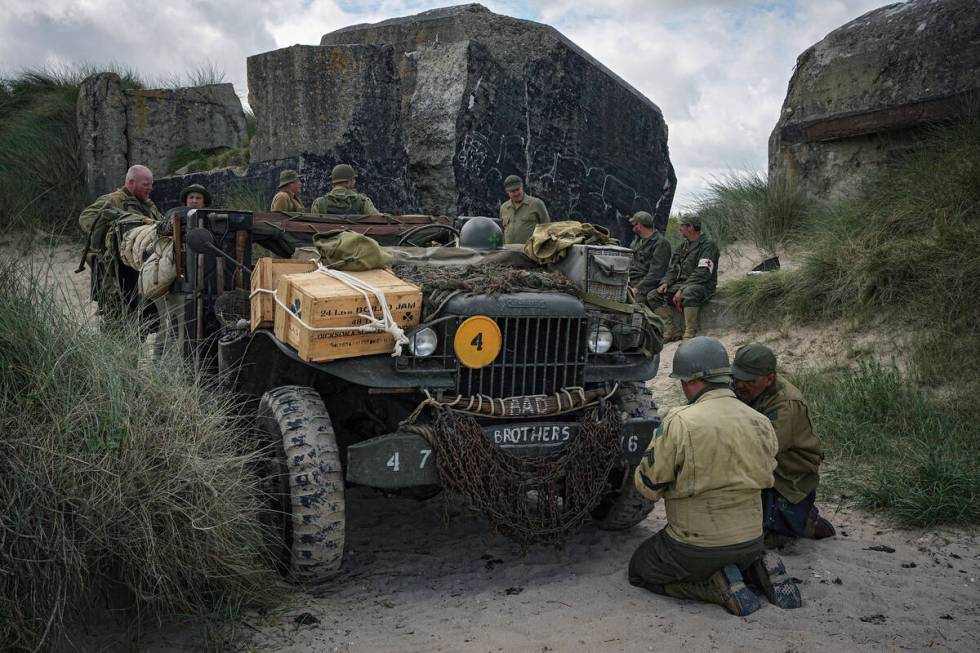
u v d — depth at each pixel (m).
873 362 6.37
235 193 10.34
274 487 3.51
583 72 11.06
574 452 3.72
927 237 7.37
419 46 10.95
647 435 3.95
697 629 3.13
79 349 3.21
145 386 3.33
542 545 4.21
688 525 3.35
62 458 2.87
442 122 10.28
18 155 11.00
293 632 3.15
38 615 2.78
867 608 3.35
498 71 10.52
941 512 4.41
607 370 3.92
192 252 4.63
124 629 3.08
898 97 9.12
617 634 3.09
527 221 8.15
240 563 3.26
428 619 3.29
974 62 8.59
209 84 11.93
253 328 3.95
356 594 3.58
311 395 3.68
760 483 3.34
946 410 5.67
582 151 11.13
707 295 8.55
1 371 3.00
